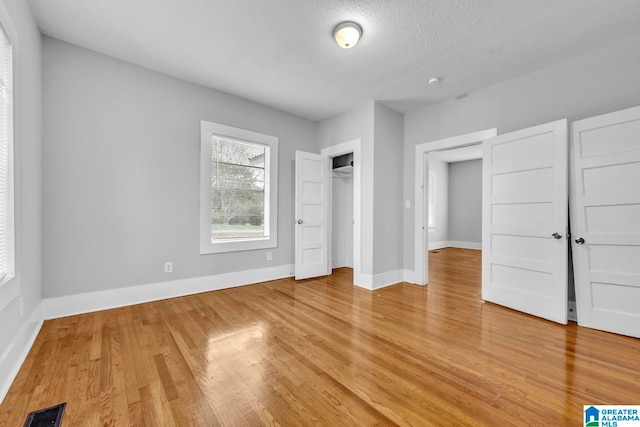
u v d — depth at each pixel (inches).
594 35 91.1
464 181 306.2
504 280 116.3
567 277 99.4
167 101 121.7
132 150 113.3
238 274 145.2
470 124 133.9
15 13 69.7
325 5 79.4
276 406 55.4
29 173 81.1
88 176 104.0
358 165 152.3
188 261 128.5
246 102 146.6
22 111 75.1
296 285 148.6
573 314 101.4
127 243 112.7
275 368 68.9
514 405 55.8
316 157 167.9
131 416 52.2
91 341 81.8
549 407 55.2
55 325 92.2
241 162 149.3
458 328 93.7
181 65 113.9
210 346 79.8
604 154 91.0
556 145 99.9
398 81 124.0
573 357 74.4
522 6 78.5
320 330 91.6
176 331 89.5
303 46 99.4
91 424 50.1
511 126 120.3
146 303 116.2
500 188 118.3
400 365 70.6
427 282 155.4
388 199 152.4
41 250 94.2
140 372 66.4
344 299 125.2
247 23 87.7
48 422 50.3
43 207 95.0
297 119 169.3
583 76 102.0
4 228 64.0
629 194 86.2
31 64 82.9
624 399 57.5
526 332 90.5
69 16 85.7
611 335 88.0
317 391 60.1
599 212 92.3
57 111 97.7
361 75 119.6
